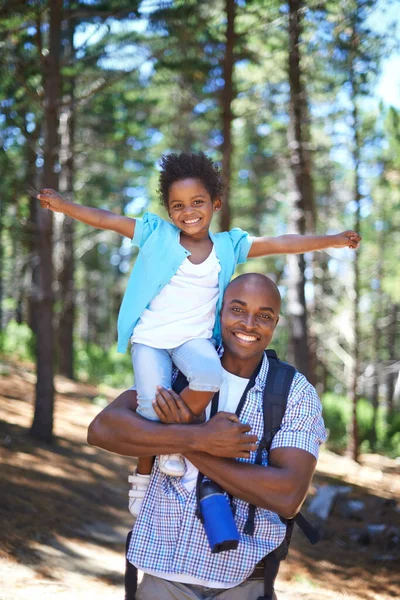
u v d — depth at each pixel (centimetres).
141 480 282
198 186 305
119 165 1938
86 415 1376
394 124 1730
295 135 1342
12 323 2116
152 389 273
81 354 2198
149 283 295
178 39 1069
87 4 1015
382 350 3203
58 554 635
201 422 267
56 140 1023
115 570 632
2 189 1350
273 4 1134
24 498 765
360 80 1236
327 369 2977
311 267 1755
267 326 272
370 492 1177
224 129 1128
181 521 257
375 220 2170
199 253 305
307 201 1439
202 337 288
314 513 979
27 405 1349
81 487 886
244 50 1190
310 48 1208
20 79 1011
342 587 682
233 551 251
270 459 261
